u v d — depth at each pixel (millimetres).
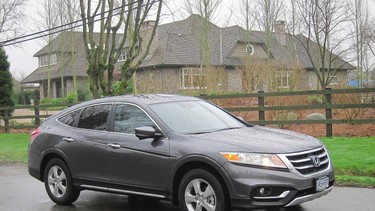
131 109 6953
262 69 24141
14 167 12445
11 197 8531
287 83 22703
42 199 8242
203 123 6766
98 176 7023
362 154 10156
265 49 42812
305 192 5633
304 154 5762
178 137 6242
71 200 7613
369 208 6668
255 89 24422
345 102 15672
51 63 54281
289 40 40812
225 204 5734
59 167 7633
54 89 53719
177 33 42688
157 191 6344
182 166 6059
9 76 28125
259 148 5652
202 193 5910
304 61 40656
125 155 6641
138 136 6348
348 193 7641
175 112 6812
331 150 10836
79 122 7551
